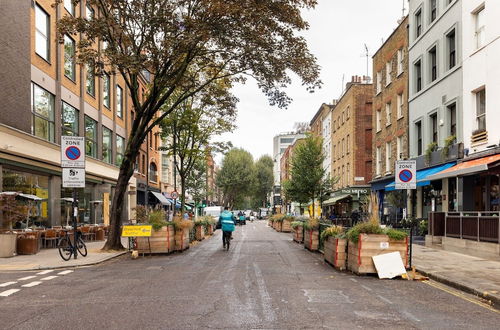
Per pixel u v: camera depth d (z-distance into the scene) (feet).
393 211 97.91
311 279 34.45
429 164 73.41
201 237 85.05
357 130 136.46
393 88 97.14
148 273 38.24
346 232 40.88
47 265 43.04
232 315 22.63
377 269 35.22
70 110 83.35
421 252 52.39
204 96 78.33
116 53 50.08
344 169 147.33
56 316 22.77
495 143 55.11
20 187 64.54
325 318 22.09
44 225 72.33
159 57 52.21
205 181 221.05
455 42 66.18
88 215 95.96
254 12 49.78
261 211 330.13
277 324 20.92
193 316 22.44
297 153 124.77
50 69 73.61
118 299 26.94
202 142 101.35
